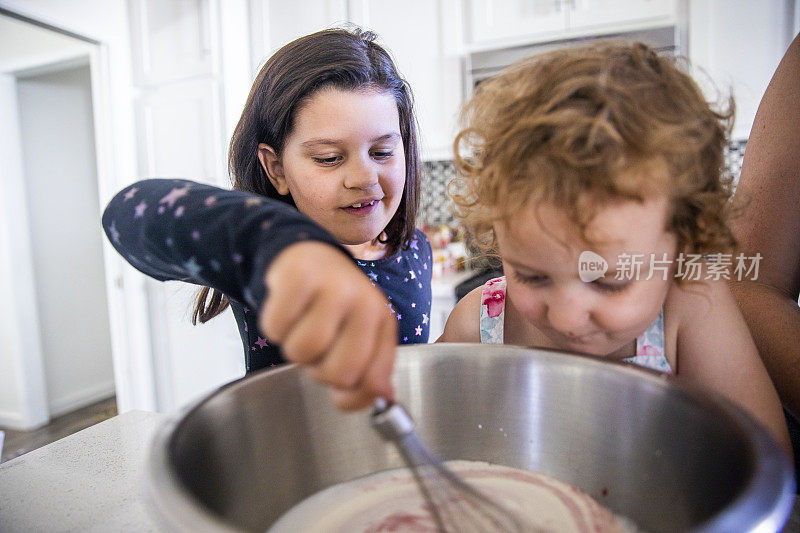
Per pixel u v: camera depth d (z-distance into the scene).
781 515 0.21
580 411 0.39
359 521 0.37
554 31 1.91
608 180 0.36
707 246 0.44
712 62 1.74
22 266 2.77
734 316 0.50
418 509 0.37
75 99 3.14
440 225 2.42
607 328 0.40
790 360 0.53
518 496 0.38
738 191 0.66
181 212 0.39
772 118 0.67
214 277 0.37
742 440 0.27
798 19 1.64
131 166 2.31
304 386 0.40
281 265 0.27
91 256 3.25
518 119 0.42
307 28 2.22
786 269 0.64
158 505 0.23
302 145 0.70
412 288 0.88
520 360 0.41
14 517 0.44
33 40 2.58
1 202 2.69
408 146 0.84
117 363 2.33
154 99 2.26
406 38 2.14
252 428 0.37
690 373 0.51
